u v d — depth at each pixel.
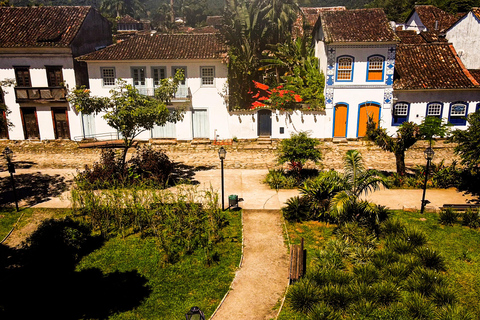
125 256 14.32
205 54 26.95
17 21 29.06
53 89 27.73
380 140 20.78
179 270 13.45
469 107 26.56
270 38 33.66
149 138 28.97
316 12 43.94
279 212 17.31
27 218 17.27
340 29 26.45
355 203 15.45
